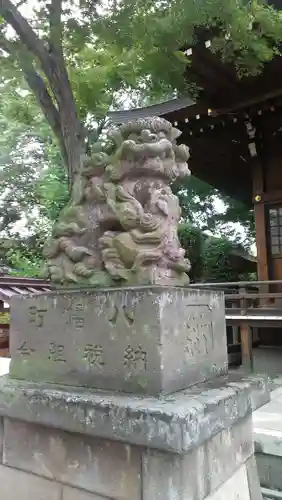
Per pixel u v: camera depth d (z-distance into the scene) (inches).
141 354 85.2
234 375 108.6
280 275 380.5
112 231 102.6
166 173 101.0
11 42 236.7
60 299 101.3
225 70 315.6
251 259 634.8
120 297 89.9
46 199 616.4
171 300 87.2
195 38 276.8
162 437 71.7
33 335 106.2
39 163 758.5
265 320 309.3
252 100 351.3
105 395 84.8
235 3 225.3
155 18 228.1
